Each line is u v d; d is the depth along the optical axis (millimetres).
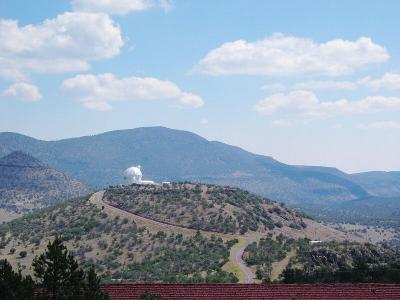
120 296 54125
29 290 46250
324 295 55125
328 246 149875
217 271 128375
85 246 167875
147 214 196750
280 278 104750
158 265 143750
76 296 47438
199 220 190000
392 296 55375
